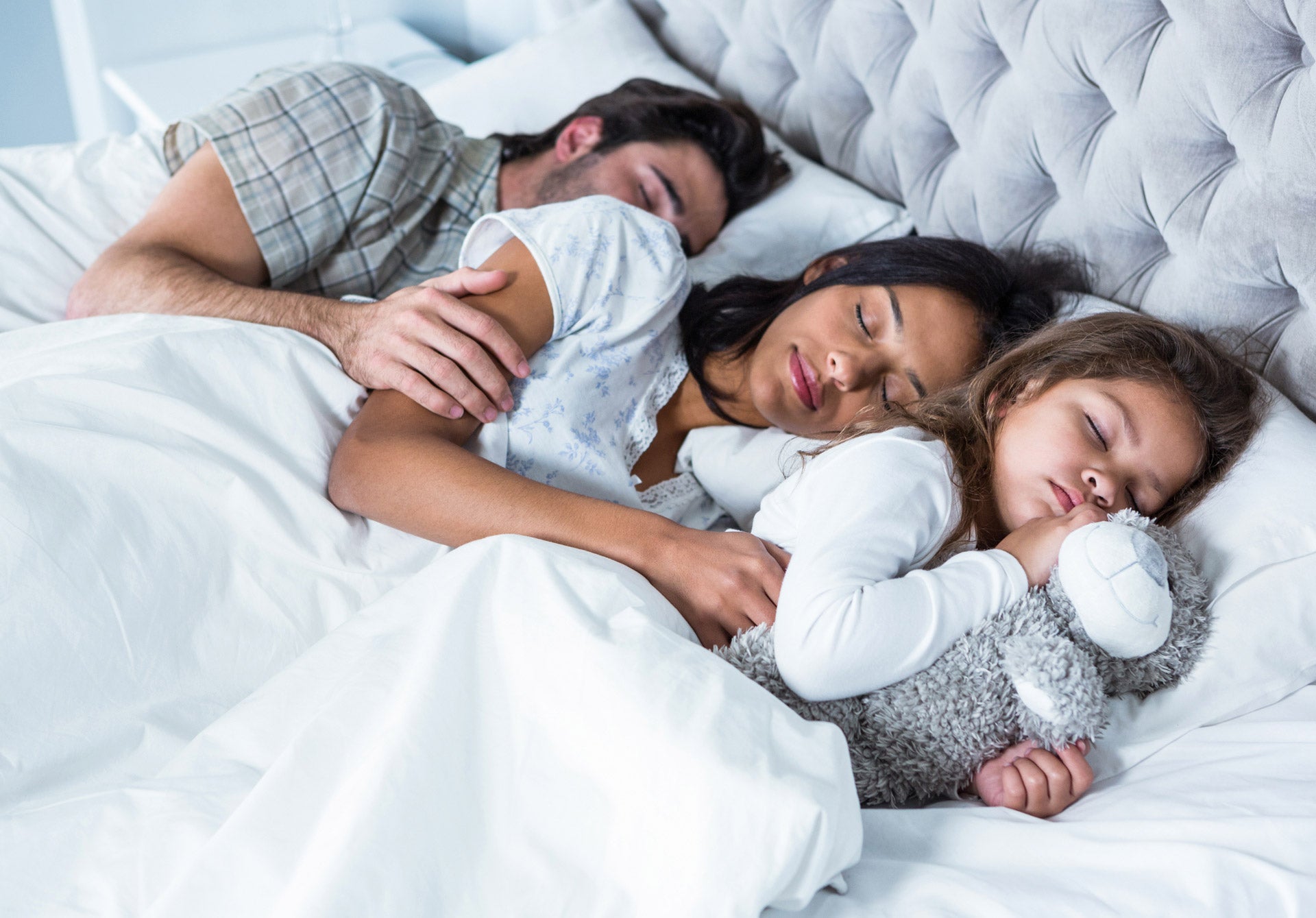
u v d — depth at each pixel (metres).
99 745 0.73
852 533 0.81
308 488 0.90
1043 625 0.77
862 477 0.85
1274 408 0.96
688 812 0.61
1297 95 0.92
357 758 0.65
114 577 0.78
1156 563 0.77
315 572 0.88
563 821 0.64
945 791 0.79
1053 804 0.74
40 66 2.37
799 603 0.77
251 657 0.83
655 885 0.60
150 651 0.78
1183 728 0.82
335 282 1.30
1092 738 0.75
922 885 0.65
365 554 0.92
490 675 0.71
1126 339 0.95
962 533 0.91
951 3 1.23
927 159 1.38
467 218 1.40
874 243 1.14
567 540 0.87
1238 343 1.05
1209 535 0.89
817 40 1.48
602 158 1.40
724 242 1.44
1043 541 0.83
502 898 0.61
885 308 1.05
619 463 1.03
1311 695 0.83
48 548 0.75
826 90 1.51
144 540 0.80
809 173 1.51
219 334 0.94
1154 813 0.71
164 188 1.25
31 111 2.41
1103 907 0.61
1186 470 0.91
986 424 0.95
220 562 0.84
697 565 0.86
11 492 0.75
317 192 1.24
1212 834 0.66
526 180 1.43
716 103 1.46
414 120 1.35
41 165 1.29
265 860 0.59
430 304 0.95
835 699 0.77
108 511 0.79
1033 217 1.27
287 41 2.29
